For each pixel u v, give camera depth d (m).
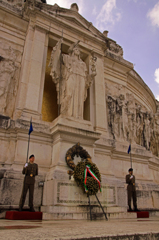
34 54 11.30
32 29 12.15
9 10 12.32
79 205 7.33
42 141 9.56
